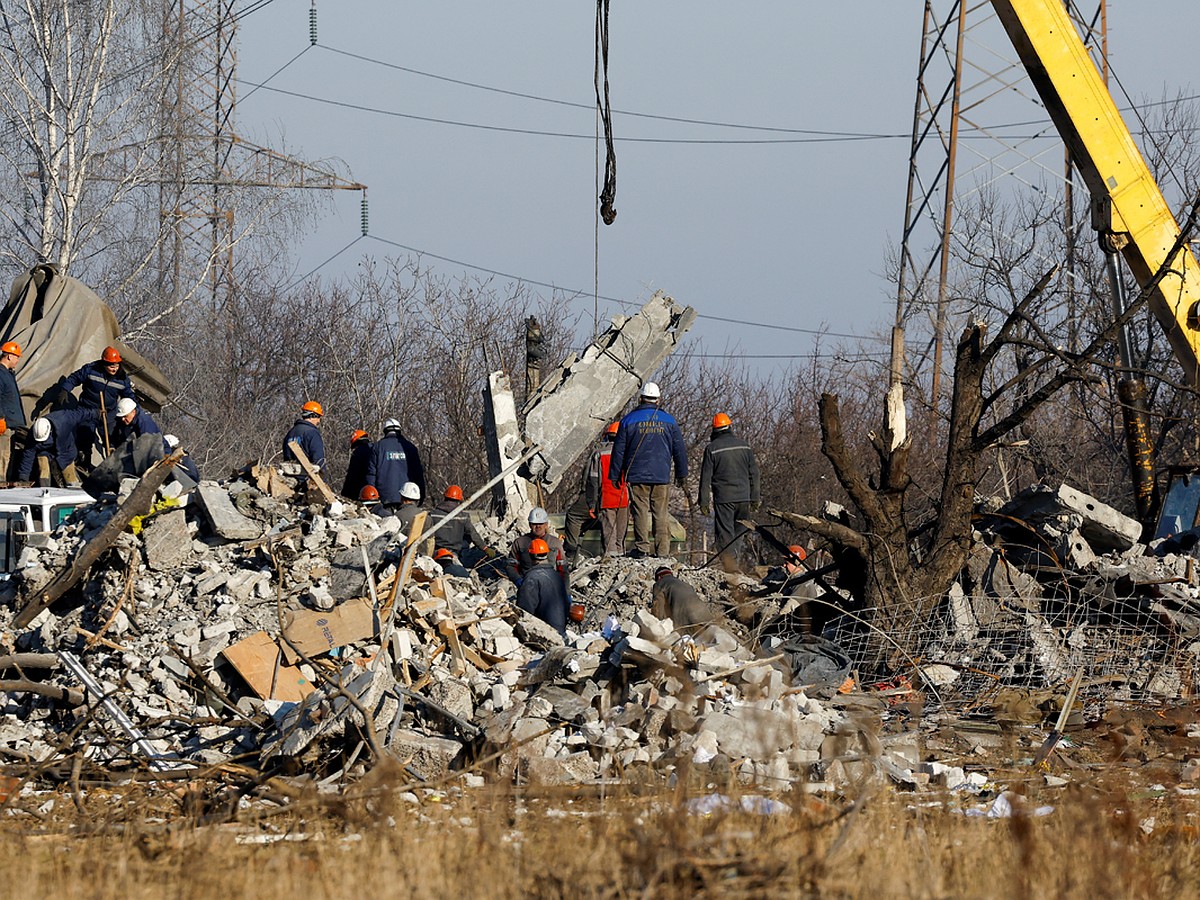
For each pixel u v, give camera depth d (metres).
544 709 33.56
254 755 31.64
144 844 24.22
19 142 111.31
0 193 110.69
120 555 41.06
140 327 113.94
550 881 21.12
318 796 26.73
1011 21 52.34
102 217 111.19
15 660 35.59
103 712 34.12
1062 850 22.58
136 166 112.06
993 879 21.19
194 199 123.75
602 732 32.69
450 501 66.31
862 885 20.72
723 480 61.59
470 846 23.14
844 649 44.66
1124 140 52.59
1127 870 21.27
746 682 36.06
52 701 35.31
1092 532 50.28
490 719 33.12
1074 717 39.22
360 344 137.00
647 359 72.62
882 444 47.31
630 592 55.16
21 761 31.83
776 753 30.91
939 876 21.42
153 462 49.41
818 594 51.25
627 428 62.28
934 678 42.62
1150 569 45.69
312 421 61.78
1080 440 106.81
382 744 30.92
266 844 24.27
